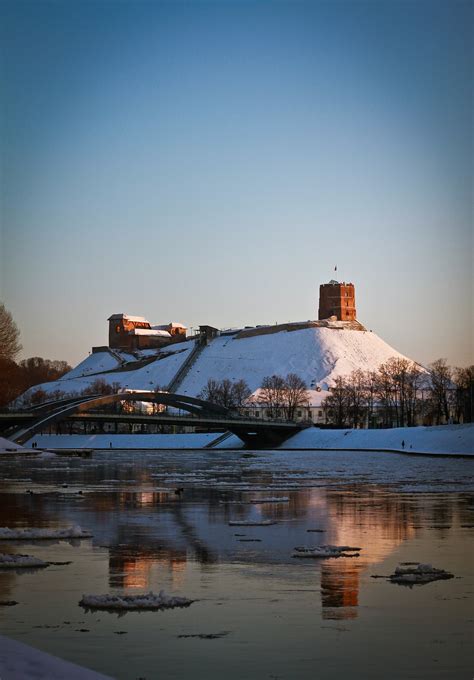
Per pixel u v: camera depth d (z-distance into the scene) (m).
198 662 25.77
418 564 40.31
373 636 28.30
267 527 54.12
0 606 32.03
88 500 73.19
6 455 171.75
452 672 25.05
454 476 107.31
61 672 21.84
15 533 48.78
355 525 55.09
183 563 40.59
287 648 27.08
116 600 32.44
